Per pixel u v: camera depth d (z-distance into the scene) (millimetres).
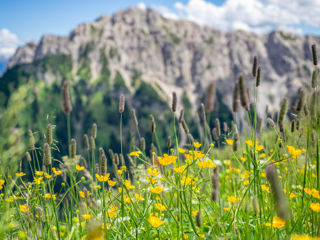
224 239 1990
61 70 139625
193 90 152625
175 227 2516
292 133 2666
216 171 2031
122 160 2562
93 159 2572
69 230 2207
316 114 1878
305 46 159000
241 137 2799
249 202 2117
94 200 2510
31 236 2059
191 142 2752
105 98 127562
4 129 1400
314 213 1892
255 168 1990
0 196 2139
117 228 2322
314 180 2479
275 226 1875
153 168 2428
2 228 1799
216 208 2447
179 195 2186
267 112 2533
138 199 2408
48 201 2344
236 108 1814
